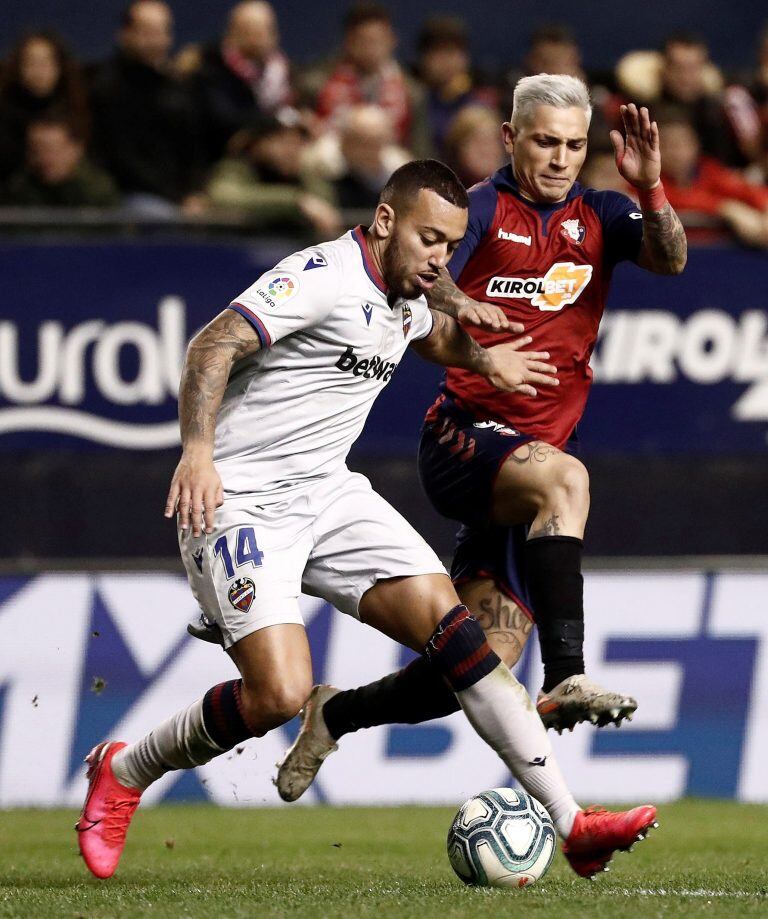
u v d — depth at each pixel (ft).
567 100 56.13
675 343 95.45
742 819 82.17
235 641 49.60
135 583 91.97
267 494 50.78
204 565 50.03
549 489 56.44
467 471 58.18
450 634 50.44
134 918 41.75
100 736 90.38
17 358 92.07
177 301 93.15
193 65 112.88
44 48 102.99
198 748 51.29
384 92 113.60
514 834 50.85
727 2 141.38
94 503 92.94
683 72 114.21
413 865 61.11
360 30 112.88
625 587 93.76
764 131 117.29
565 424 59.41
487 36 139.74
